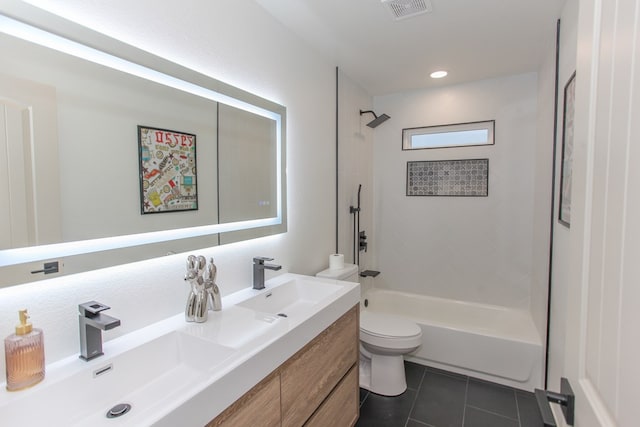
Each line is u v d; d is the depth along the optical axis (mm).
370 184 3400
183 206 1401
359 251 3141
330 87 2529
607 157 604
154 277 1275
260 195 1818
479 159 3025
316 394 1413
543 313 2307
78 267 1032
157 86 1276
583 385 694
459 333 2523
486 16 1887
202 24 1434
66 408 894
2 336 884
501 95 2902
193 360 1171
